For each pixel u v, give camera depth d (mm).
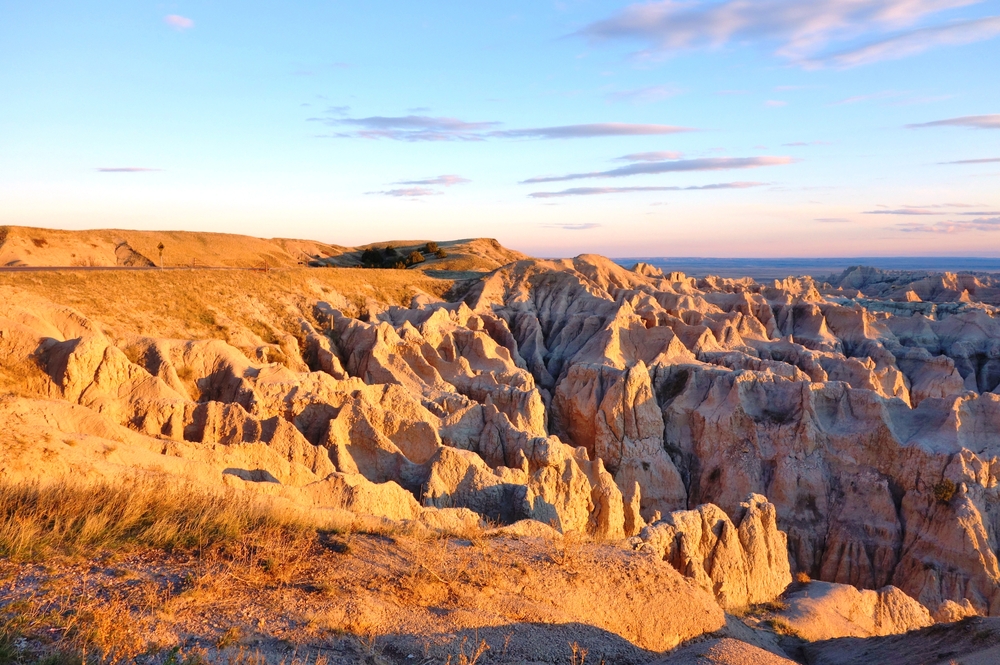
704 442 56188
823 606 28906
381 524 18422
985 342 85188
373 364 55375
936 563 45250
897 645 21406
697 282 113250
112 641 10305
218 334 52125
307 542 15492
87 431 26266
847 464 51625
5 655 9375
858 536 48625
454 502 33344
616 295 88000
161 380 35125
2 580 11562
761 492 52375
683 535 28453
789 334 87938
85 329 38938
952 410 51688
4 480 16312
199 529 14758
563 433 60188
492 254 136875
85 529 13641
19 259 75125
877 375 66500
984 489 47438
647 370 59406
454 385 56125
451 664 12023
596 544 20531
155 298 52375
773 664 15008
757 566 31203
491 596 14984
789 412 55000
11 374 32375
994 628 19281
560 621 15000
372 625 12578
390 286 78125
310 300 64438
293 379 39812
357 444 36281
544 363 71938
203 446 27891
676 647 16891
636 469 54969
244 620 11734
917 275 149750
